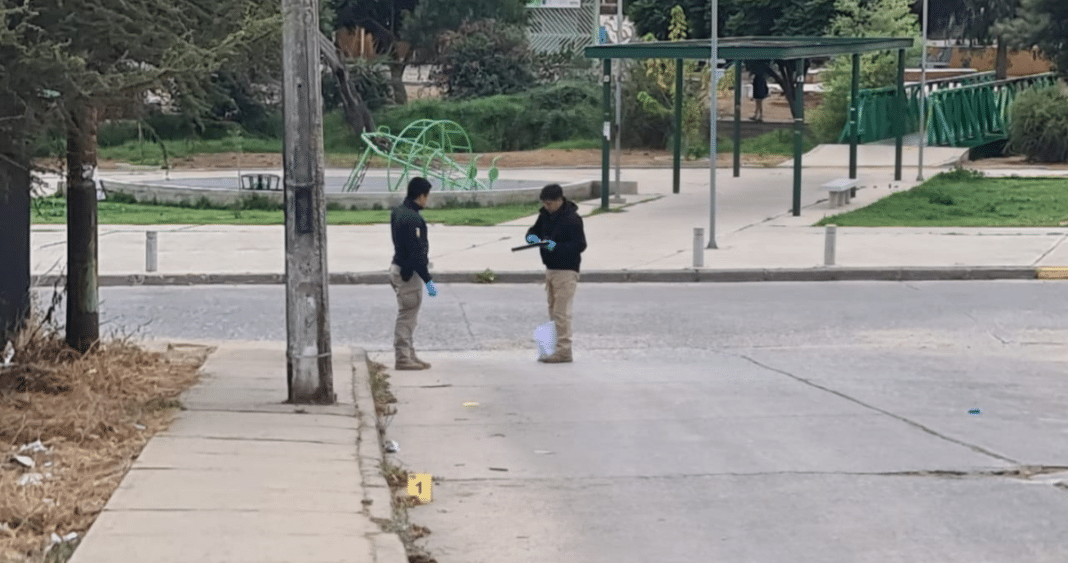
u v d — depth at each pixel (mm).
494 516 8188
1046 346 15203
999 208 28828
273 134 46656
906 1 47344
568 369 13711
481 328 16500
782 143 46375
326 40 46844
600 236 25219
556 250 14055
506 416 11258
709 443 10203
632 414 11336
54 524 7078
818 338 15820
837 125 45969
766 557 7344
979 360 14281
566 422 11000
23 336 11164
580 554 7414
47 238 24438
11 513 7129
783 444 10148
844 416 11195
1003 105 47469
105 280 19922
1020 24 45469
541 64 55406
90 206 11680
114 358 11992
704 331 16312
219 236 25047
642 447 10086
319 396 10727
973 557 7328
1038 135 41594
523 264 21391
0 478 7820
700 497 8625
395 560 6648
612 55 28656
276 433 9547
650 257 22266
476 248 23391
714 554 7398
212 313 17391
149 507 7438
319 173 10555
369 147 33469
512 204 31172
